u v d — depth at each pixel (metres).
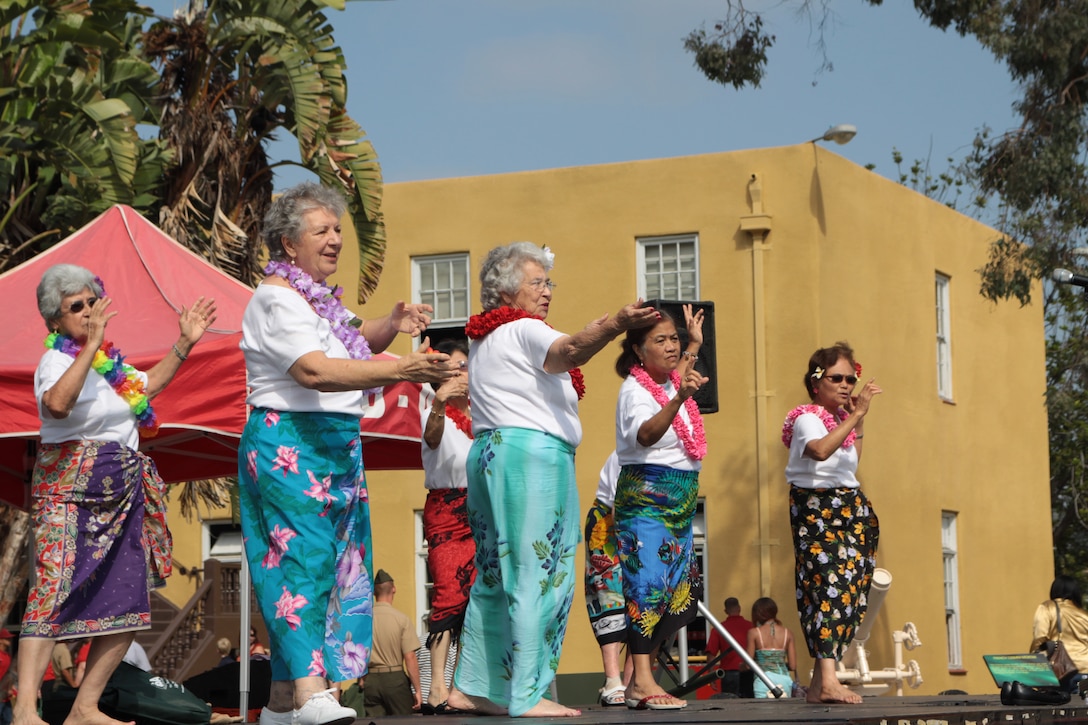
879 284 21.61
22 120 14.01
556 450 6.44
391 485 21.34
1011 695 7.79
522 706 6.30
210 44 15.88
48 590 6.25
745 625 15.30
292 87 15.55
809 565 7.75
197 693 12.51
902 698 9.09
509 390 6.45
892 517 21.36
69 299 6.48
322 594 5.44
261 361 5.52
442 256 21.75
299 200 5.69
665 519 7.13
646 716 6.16
